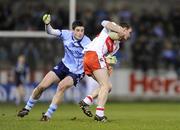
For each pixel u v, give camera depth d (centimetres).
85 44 3725
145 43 8056
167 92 8025
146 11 8212
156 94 8006
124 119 4097
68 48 3706
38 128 3156
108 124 3416
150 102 7806
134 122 3681
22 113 3809
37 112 5366
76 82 3681
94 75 3528
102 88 3509
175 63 8056
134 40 8044
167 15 8231
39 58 7694
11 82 7625
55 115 4725
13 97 7619
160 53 8062
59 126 3272
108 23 3522
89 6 8075
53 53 7694
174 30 8194
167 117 4566
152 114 5197
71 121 3638
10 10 7788
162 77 8012
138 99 7975
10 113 5084
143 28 8112
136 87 7969
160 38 8138
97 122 3522
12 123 3447
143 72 7981
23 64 7431
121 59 7944
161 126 3403
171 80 8025
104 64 3516
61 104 7244
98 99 3538
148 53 8025
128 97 7956
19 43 7719
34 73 7644
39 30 7712
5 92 7625
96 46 3519
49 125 3322
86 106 3791
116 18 8050
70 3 7369
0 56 7675
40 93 3784
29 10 7806
